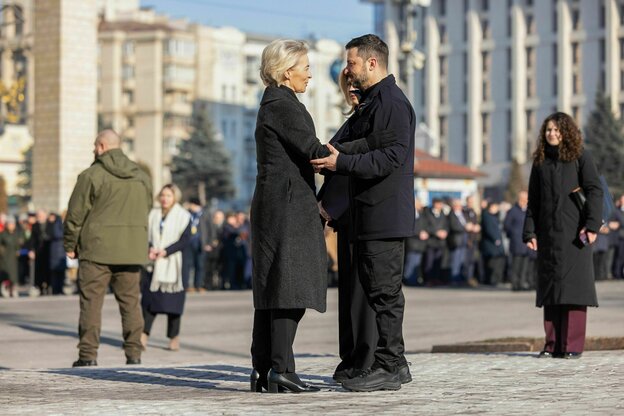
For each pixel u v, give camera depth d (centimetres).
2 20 12600
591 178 1211
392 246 876
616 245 3722
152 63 15088
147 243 1428
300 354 1500
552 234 1209
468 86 15088
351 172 853
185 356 1662
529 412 754
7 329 2091
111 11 15850
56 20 4444
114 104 15212
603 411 757
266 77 876
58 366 1532
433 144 4591
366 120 875
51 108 4466
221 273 3491
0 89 4672
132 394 909
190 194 12075
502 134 14838
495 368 1074
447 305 2600
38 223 3241
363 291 908
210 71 15512
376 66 885
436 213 3569
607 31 14112
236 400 838
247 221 3528
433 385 924
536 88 14600
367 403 807
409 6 3938
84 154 4503
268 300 871
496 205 3559
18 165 11269
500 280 3538
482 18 15025
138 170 1420
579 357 1200
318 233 877
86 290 1402
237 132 15938
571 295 1195
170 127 15088
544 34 14538
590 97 14275
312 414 746
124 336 1454
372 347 909
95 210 1398
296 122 859
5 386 984
